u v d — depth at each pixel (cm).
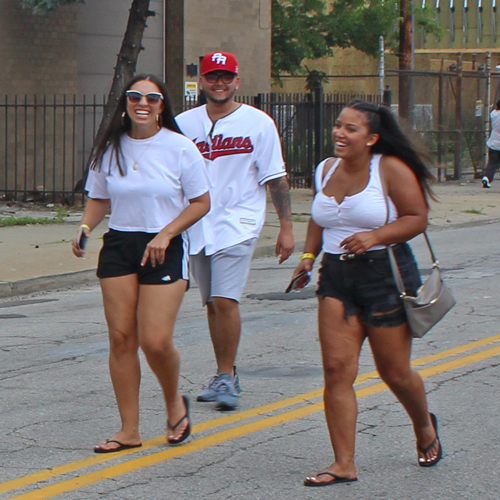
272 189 1437
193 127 1430
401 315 1034
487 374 1556
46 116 4709
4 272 2655
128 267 1153
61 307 2320
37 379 1588
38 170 4716
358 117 1015
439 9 10331
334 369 1043
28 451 1207
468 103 5841
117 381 1191
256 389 1495
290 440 1242
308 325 1992
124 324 1164
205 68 1402
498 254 2992
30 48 4588
